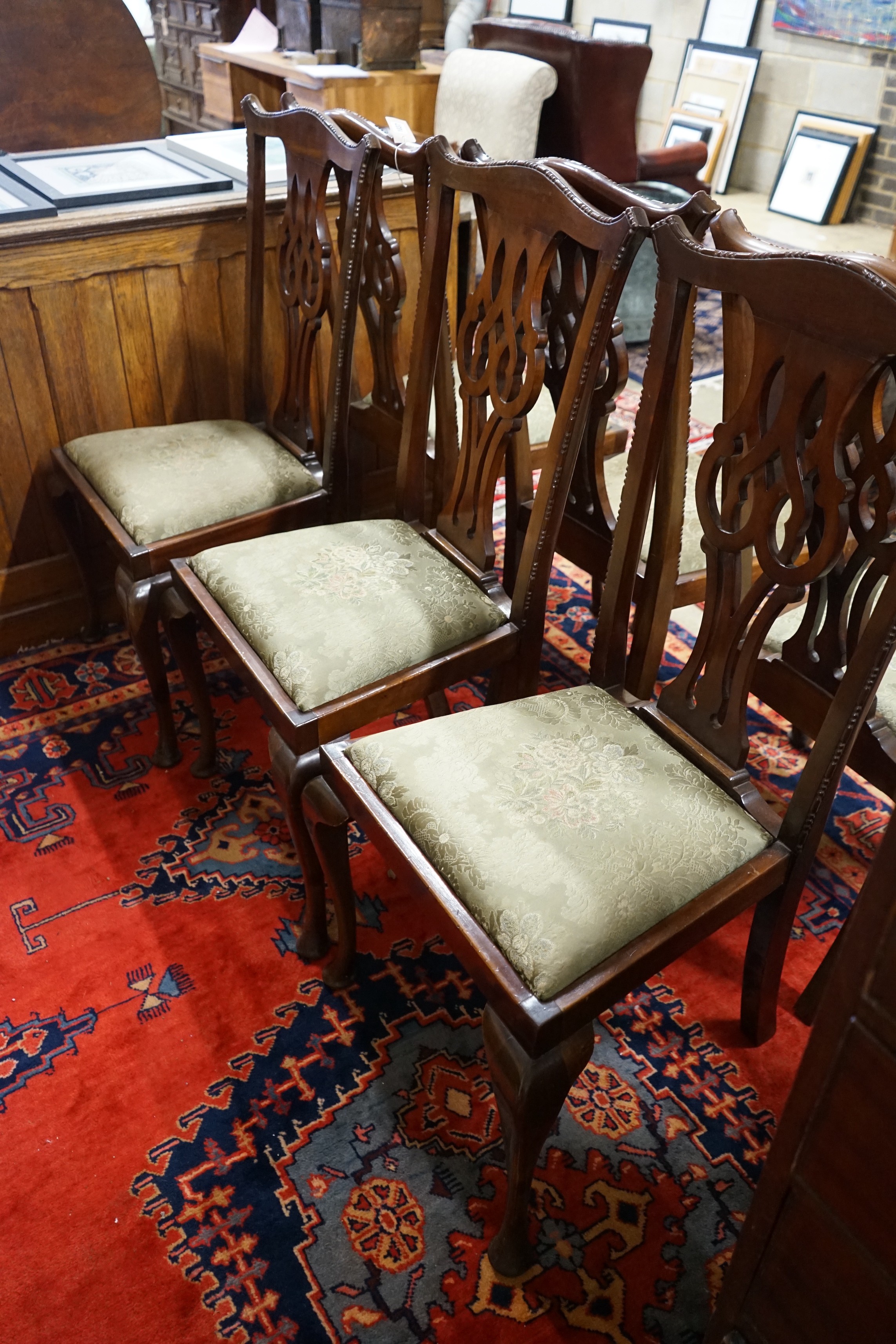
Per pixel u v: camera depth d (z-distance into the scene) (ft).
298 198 5.83
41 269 6.29
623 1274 4.08
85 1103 4.66
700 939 3.80
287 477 6.18
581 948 3.47
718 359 13.03
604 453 5.59
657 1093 4.75
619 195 4.46
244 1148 4.49
